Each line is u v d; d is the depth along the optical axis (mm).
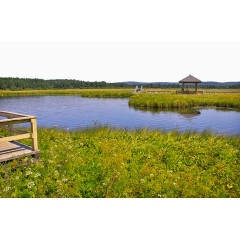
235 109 23422
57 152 5770
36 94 61094
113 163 5188
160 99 28000
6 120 4504
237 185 4656
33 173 4496
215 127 13633
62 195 3865
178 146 7375
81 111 22797
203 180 4848
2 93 59438
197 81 39219
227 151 6699
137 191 4184
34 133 5148
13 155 4730
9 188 3857
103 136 9156
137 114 19969
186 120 16391
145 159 6078
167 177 4723
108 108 25516
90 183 4434
